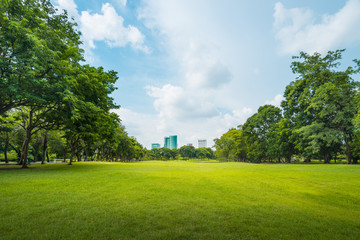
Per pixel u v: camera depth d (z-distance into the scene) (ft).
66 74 50.03
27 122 84.38
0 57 40.45
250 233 14.07
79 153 156.04
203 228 14.75
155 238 12.82
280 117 161.79
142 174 45.96
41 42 42.32
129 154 234.79
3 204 19.60
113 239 12.59
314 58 103.81
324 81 97.04
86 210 18.44
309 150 106.22
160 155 448.65
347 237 13.96
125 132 209.36
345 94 89.76
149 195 25.16
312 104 90.12
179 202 22.21
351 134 98.48
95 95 63.05
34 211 17.70
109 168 64.95
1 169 59.41
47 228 14.08
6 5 42.68
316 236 13.91
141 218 16.69
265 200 24.29
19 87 41.29
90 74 58.13
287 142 128.36
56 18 62.54
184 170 58.54
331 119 95.50
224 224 15.70
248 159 213.87
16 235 12.79
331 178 42.29
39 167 69.72
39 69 41.68
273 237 13.55
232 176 44.96
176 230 14.21
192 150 504.43
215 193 27.40
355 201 25.25
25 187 27.84
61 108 53.36
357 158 108.27
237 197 25.46
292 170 57.00
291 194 28.25
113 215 17.21
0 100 46.44
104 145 165.58
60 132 107.65
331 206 22.74
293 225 16.01
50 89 45.24
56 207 19.08
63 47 54.13
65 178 37.52
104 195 24.61
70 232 13.44
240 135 209.87
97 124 63.82
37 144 140.46
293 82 113.70
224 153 215.92
